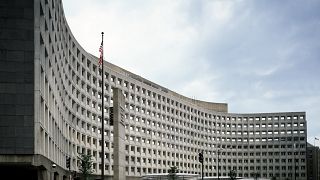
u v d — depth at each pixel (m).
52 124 57.38
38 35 45.97
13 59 45.06
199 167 172.25
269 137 189.50
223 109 193.88
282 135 188.50
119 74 127.12
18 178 50.38
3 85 44.50
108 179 115.62
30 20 45.81
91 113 109.25
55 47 60.53
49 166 51.34
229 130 188.62
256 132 190.62
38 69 45.47
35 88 45.09
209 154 179.88
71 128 89.44
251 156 189.12
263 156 188.75
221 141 185.38
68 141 83.19
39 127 44.94
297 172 184.88
